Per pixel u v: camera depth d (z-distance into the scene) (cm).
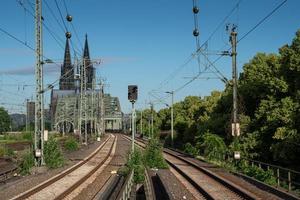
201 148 5528
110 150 6988
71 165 4006
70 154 5603
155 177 3259
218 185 2630
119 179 2839
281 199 1984
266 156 4344
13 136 9244
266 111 4456
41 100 3462
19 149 5578
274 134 4028
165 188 2400
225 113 5778
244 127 4606
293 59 4131
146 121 15900
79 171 3569
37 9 3331
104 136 14362
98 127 12206
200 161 4597
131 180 2372
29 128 11431
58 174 3131
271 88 4456
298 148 3675
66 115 13900
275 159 3850
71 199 2128
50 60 3475
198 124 6850
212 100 7206
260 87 4800
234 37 3691
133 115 3369
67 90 15788
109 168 3916
